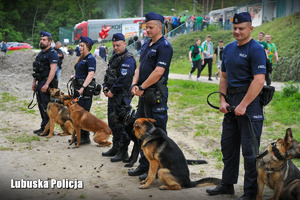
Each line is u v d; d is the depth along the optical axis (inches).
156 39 147.6
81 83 206.4
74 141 215.5
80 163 175.9
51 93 226.7
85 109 212.5
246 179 127.9
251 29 123.8
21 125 261.6
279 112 292.8
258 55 121.0
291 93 345.4
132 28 962.1
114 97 176.6
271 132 239.1
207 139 229.1
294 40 616.4
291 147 115.4
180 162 140.4
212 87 436.8
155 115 148.9
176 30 1019.9
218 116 292.5
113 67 181.0
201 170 168.4
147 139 139.3
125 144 182.4
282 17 743.1
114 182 149.8
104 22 909.2
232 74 129.0
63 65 476.4
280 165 118.8
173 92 409.7
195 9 1379.2
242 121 127.0
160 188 140.1
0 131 238.8
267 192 141.9
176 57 880.3
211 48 513.7
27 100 366.3
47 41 224.8
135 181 151.6
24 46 702.5
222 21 1024.2
